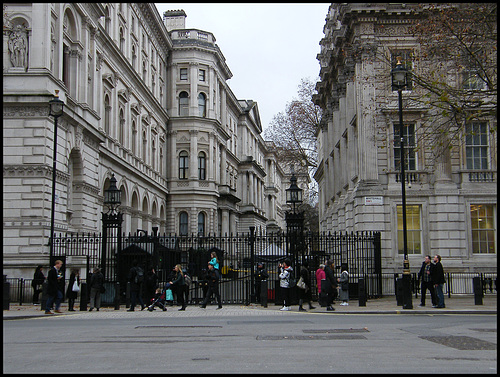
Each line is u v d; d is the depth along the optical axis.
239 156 95.25
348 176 39.50
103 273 25.16
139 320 18.25
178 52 68.19
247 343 11.79
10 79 30.39
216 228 70.12
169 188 66.19
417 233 32.78
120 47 49.50
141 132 54.59
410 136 33.34
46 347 11.46
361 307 22.62
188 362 9.32
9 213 29.78
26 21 31.02
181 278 23.02
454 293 30.62
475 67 26.25
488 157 32.94
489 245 32.44
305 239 27.97
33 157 30.09
